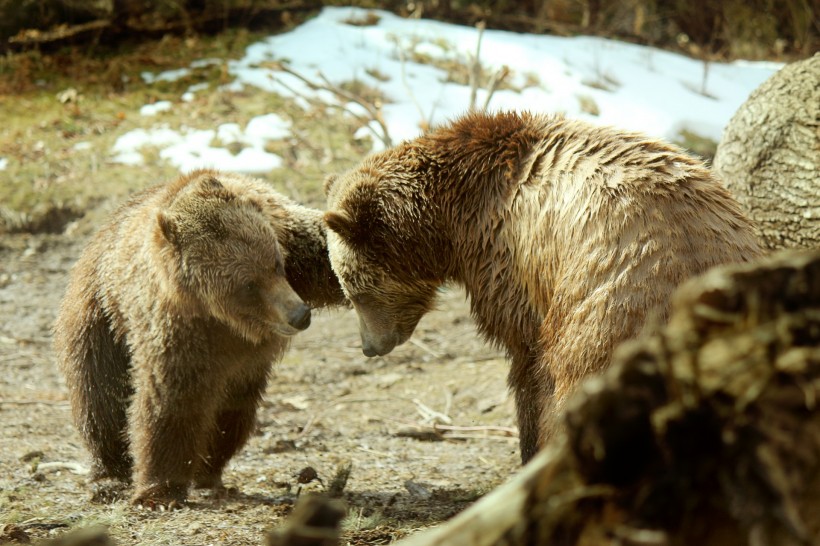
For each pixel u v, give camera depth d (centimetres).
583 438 186
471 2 1945
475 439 816
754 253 483
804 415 178
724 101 1727
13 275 1249
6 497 609
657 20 2089
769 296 184
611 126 533
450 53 1720
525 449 570
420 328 1123
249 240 576
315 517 200
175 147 1462
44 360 1048
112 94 1602
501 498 197
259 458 760
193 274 573
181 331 589
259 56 1697
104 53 1722
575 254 492
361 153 1454
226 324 598
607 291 471
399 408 903
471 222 566
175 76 1642
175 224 575
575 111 1580
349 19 1822
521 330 550
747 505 176
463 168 570
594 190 496
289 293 579
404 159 596
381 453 769
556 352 493
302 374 1000
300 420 875
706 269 462
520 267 539
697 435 181
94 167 1426
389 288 613
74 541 206
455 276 601
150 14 1770
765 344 180
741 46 2073
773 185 815
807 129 795
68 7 1706
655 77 1747
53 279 1245
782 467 176
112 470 673
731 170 852
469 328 1119
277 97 1579
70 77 1644
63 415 882
